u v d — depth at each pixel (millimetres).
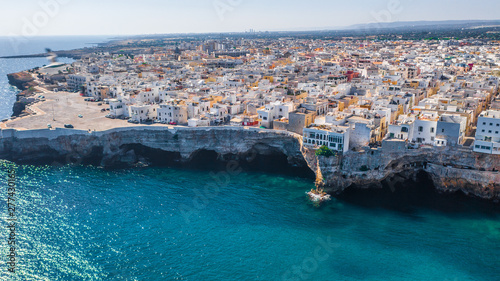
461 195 143375
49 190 150125
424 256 111188
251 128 175875
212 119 186625
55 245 114938
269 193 149750
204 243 117438
